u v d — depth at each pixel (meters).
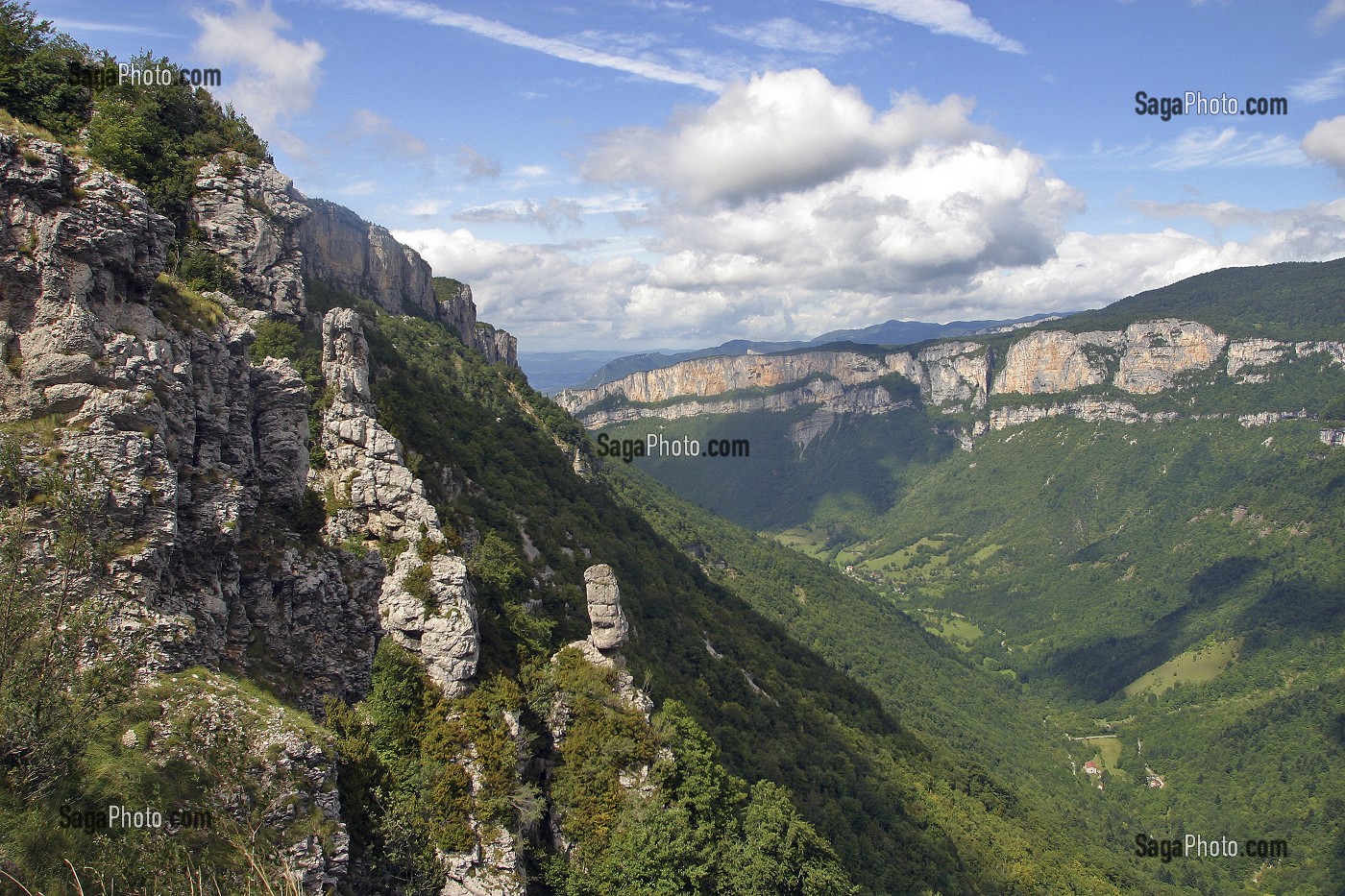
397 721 48.62
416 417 90.06
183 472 40.75
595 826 50.22
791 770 96.44
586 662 57.94
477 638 52.62
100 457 35.06
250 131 84.69
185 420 41.66
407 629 50.97
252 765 33.81
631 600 109.44
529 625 63.09
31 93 65.19
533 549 87.88
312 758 35.50
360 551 53.38
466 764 47.50
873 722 142.62
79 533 33.06
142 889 28.38
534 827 49.50
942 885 93.44
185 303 46.50
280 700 41.78
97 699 30.95
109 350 37.19
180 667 35.88
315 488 55.34
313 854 33.12
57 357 35.50
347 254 158.38
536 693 54.75
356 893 39.19
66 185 37.94
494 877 43.94
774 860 52.62
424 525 55.47
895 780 119.56
